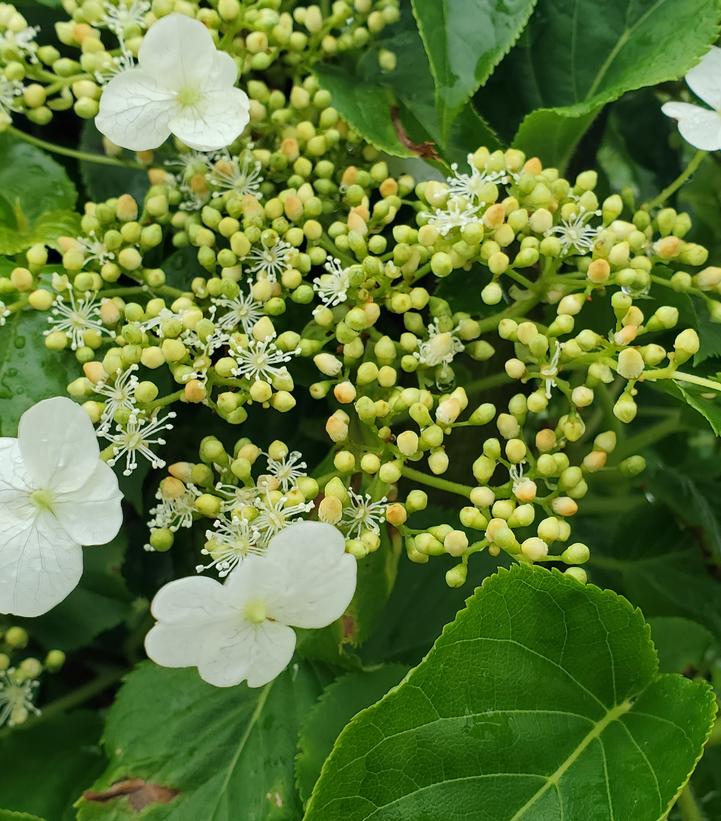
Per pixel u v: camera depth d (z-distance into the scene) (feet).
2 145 0.97
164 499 0.78
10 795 1.02
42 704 1.14
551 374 0.80
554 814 0.71
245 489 0.77
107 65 0.87
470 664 0.73
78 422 0.71
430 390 0.90
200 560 1.05
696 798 1.09
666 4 0.94
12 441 0.73
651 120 1.35
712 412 0.82
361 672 0.91
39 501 0.72
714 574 1.21
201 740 0.88
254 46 0.89
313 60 0.96
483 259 0.81
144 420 0.78
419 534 0.78
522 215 0.81
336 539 0.68
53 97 1.05
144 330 0.79
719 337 0.92
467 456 1.00
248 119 0.82
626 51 0.96
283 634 0.70
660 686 0.77
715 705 0.72
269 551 0.67
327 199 0.90
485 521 0.78
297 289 0.83
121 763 0.87
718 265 1.25
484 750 0.72
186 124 0.81
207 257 0.85
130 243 0.86
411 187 0.91
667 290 0.89
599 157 1.43
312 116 0.94
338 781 0.69
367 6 0.95
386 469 0.77
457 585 0.76
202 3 1.00
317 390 0.82
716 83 0.88
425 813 0.70
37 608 0.72
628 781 0.72
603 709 0.77
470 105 0.96
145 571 1.13
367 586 0.87
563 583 0.74
